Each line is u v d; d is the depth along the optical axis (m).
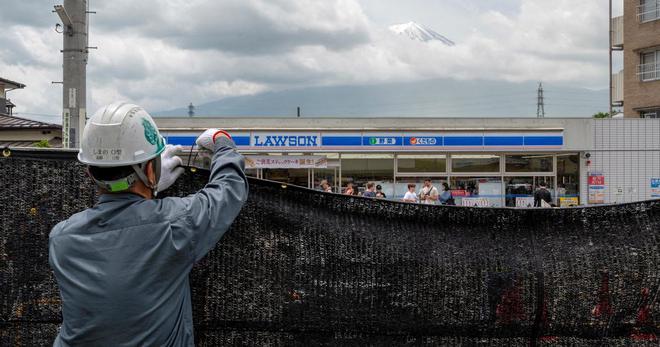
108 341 1.93
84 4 11.21
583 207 2.97
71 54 11.17
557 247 2.95
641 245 2.95
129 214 2.00
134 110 2.05
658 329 2.94
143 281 1.95
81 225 2.00
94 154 1.98
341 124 24.97
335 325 2.85
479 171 25.12
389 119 25.02
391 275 2.87
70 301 1.96
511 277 2.91
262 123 24.89
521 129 24.73
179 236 2.00
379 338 2.87
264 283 2.82
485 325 2.90
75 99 11.16
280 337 2.83
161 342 1.98
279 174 24.84
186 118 24.64
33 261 2.76
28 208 2.76
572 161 25.48
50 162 2.76
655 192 25.44
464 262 2.90
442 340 2.90
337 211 2.87
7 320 2.76
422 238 2.90
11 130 23.95
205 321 2.80
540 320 2.92
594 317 2.93
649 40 33.72
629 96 34.88
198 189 2.71
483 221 2.94
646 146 25.44
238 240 2.80
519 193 25.19
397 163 25.02
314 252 2.84
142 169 2.03
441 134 24.62
